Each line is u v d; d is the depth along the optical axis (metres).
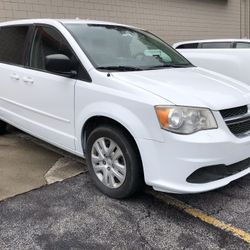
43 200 3.72
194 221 3.32
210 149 3.13
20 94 4.75
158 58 4.49
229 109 3.37
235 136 3.36
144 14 10.94
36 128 4.58
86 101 3.74
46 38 4.41
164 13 11.69
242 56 7.50
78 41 4.02
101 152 3.76
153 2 11.20
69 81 3.94
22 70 4.66
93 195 3.82
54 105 4.18
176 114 3.13
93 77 3.71
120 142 3.50
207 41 9.07
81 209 3.54
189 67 4.55
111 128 3.58
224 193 3.85
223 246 2.96
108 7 9.80
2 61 5.17
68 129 4.07
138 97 3.31
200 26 13.49
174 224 3.28
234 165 3.42
